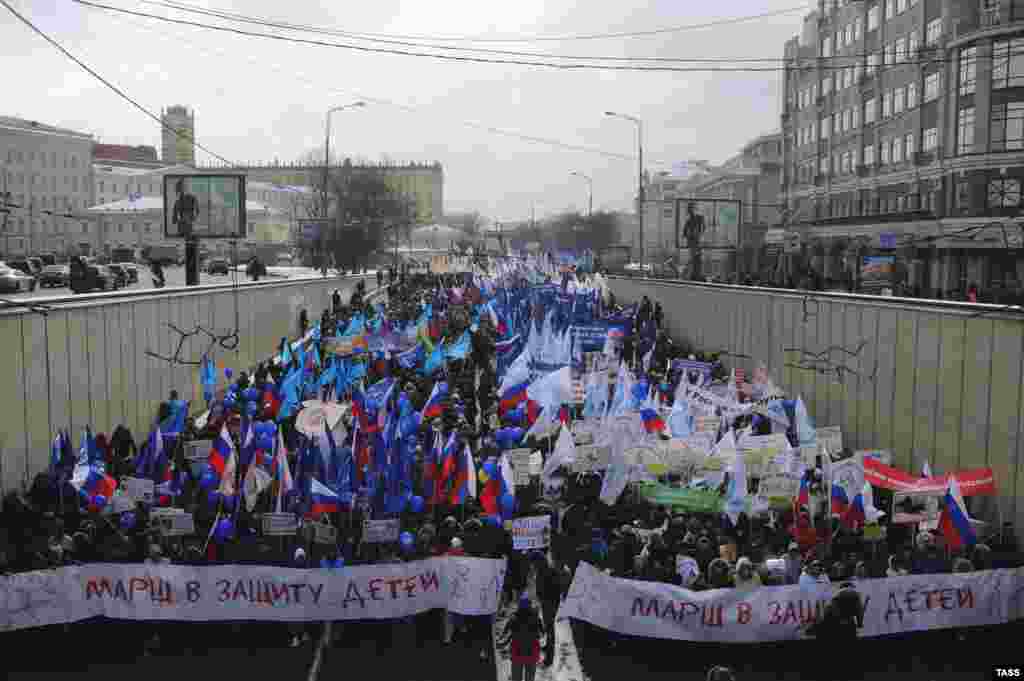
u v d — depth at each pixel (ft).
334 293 157.48
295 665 41.52
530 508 51.24
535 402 65.36
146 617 41.57
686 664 42.27
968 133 169.48
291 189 384.68
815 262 235.20
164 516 46.16
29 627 40.34
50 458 60.85
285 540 47.83
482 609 43.39
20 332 57.16
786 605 41.75
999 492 54.24
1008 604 42.80
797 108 272.72
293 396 69.87
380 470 50.93
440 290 174.40
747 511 50.60
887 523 53.62
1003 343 54.29
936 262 174.91
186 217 123.54
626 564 45.24
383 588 42.88
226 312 104.12
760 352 98.02
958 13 170.91
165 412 72.38
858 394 74.13
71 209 298.76
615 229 442.09
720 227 175.73
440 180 595.88
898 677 40.45
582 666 42.11
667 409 67.72
